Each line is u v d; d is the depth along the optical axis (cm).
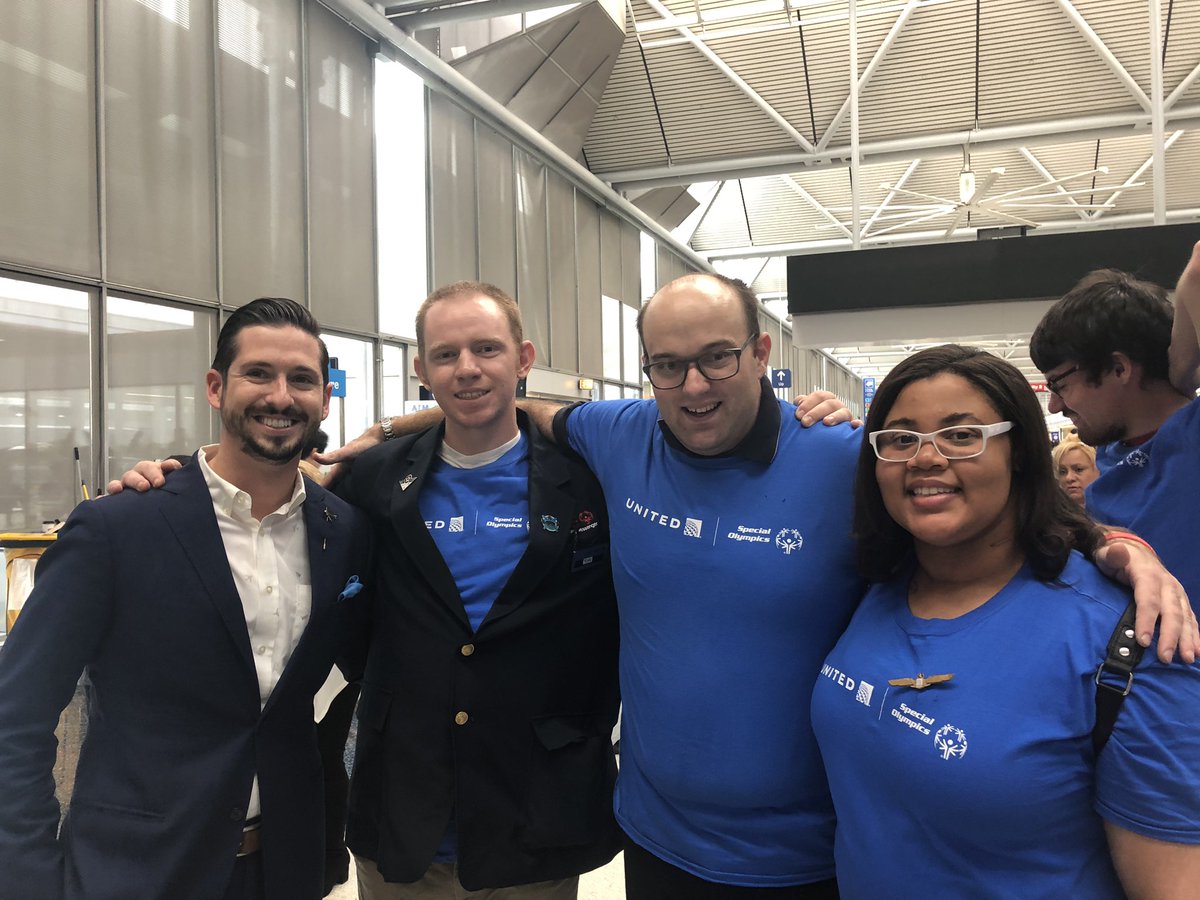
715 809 130
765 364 137
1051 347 153
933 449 100
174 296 499
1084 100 894
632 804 142
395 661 152
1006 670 92
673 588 134
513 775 147
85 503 124
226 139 539
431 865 148
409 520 152
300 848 131
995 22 784
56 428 436
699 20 789
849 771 104
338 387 497
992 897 89
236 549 130
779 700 126
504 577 151
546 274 974
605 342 1143
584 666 157
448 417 158
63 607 117
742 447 135
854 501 117
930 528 100
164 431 496
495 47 781
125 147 471
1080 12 771
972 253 350
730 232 1437
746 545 130
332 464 171
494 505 157
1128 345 141
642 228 1262
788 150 1020
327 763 230
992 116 930
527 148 923
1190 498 134
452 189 788
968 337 364
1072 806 87
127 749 121
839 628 128
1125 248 329
